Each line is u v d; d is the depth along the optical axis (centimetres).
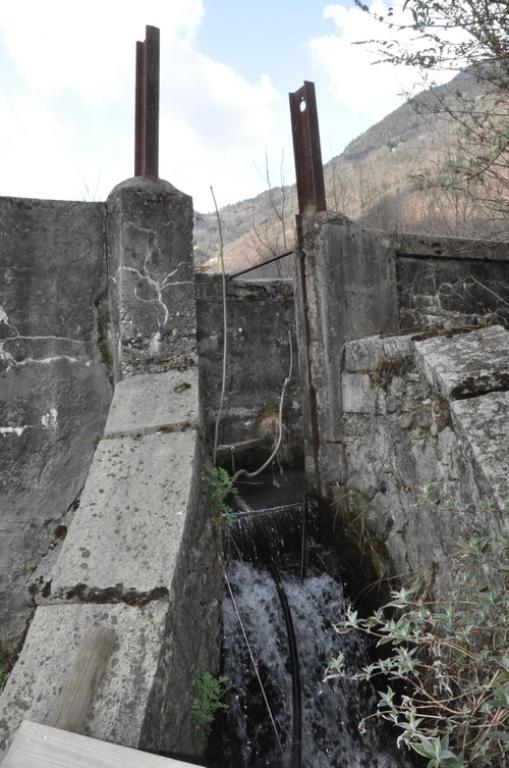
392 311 402
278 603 325
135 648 177
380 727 295
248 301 485
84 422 320
